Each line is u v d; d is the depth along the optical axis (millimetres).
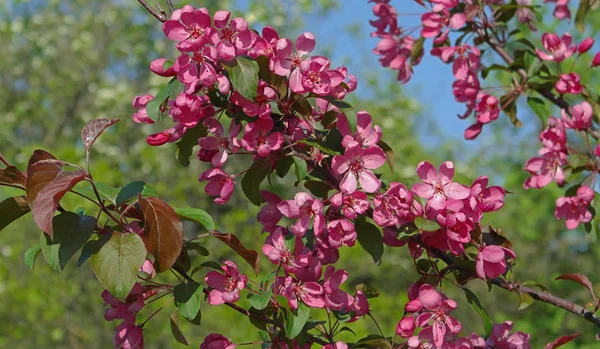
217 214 4273
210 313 3072
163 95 1011
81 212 1004
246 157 4008
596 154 1382
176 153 1061
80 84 5449
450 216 1023
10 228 3441
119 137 4750
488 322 1070
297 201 1012
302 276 1034
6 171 966
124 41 5645
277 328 1068
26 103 5391
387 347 1063
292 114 1045
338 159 1015
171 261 960
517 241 4672
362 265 4148
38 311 3119
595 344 4188
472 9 1427
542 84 1425
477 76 1439
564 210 1396
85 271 3318
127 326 1043
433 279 1095
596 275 4520
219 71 1010
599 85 4039
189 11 996
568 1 1671
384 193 1030
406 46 1511
